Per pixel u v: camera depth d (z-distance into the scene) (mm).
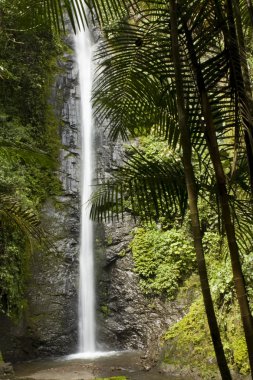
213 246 8836
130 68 2941
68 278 10086
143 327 9539
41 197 10477
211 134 2186
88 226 10875
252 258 6176
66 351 9453
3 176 8656
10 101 11078
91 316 10172
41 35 11906
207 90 2363
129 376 6922
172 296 9477
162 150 9984
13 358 8711
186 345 6984
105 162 11414
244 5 3098
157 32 2723
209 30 2363
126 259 10336
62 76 12164
